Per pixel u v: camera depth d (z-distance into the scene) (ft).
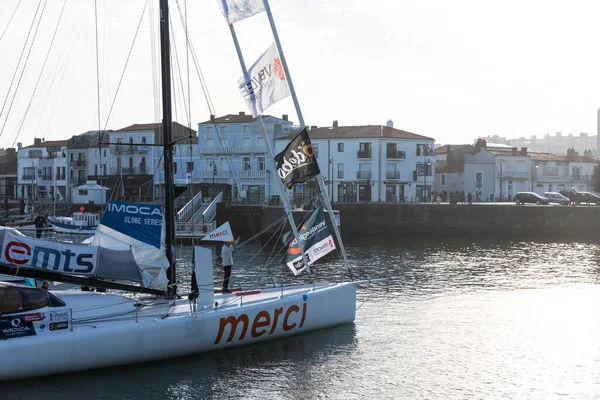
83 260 64.44
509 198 360.28
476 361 69.05
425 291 112.27
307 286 80.38
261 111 81.15
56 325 58.44
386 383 61.72
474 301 102.63
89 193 309.63
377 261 158.30
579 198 297.33
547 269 144.56
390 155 308.40
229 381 60.90
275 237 228.63
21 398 55.47
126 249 66.13
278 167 81.10
